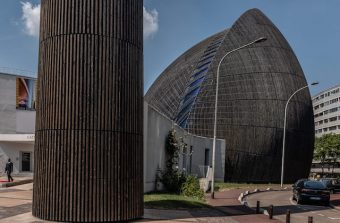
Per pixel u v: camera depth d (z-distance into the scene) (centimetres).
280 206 2711
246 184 5150
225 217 1841
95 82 1420
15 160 3866
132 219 1483
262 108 5909
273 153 5881
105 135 1419
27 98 4562
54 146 1419
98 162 1406
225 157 5794
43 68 1481
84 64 1418
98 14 1435
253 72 6047
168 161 2975
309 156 6331
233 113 5884
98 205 1398
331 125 15612
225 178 5747
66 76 1421
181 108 6228
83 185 1393
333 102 15575
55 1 1452
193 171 4516
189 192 2653
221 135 5856
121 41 1466
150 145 2622
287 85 6147
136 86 1523
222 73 6041
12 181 3041
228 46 6209
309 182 3022
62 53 1430
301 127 6150
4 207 1797
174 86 6606
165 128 2967
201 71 6269
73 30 1426
